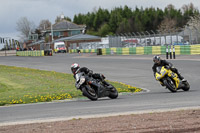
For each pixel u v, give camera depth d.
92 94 43.34
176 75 46.94
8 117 32.88
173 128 22.11
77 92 53.47
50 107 39.41
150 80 69.00
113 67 105.44
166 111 29.52
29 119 30.66
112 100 42.66
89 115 30.48
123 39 194.25
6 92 58.66
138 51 176.88
